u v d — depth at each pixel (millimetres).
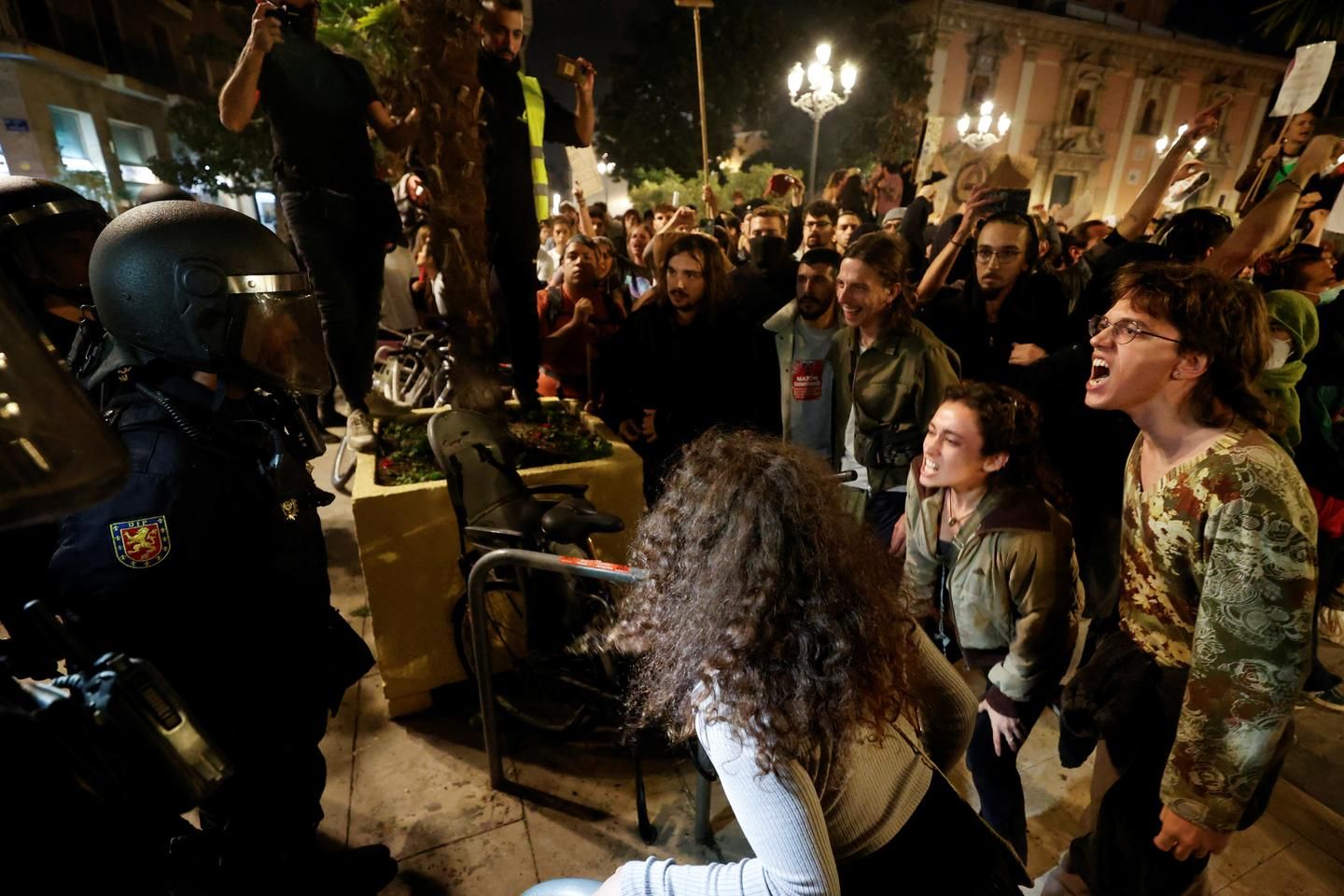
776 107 21500
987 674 1630
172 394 1224
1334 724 2412
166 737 708
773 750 719
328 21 6629
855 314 2172
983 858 896
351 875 1719
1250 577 1052
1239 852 1921
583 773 2209
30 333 567
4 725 628
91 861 663
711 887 786
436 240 2492
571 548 2152
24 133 13789
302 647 1451
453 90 2291
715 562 770
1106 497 2256
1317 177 3234
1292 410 1887
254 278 1244
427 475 2406
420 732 2371
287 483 1337
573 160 4379
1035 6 25391
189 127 12227
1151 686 1272
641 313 2861
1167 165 2572
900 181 5762
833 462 2533
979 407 1510
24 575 1364
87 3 15352
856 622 755
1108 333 1197
